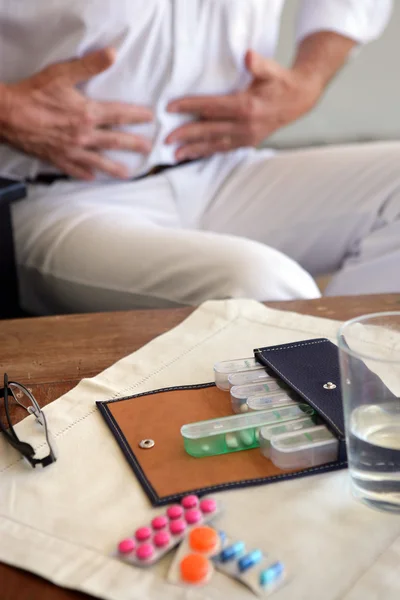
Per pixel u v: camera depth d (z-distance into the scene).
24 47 1.21
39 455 0.55
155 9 1.18
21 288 1.28
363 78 2.16
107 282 1.13
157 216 1.34
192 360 0.69
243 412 0.57
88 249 1.15
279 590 0.40
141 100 1.27
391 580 0.41
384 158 1.37
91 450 0.55
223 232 1.42
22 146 1.24
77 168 1.28
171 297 1.08
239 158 1.46
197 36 1.26
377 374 0.45
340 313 0.80
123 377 0.66
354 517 0.46
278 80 1.39
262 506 0.47
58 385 0.66
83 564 0.43
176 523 0.45
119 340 0.76
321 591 0.40
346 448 0.50
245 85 1.41
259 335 0.73
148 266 1.08
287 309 0.82
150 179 1.34
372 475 0.46
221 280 1.02
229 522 0.46
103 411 0.60
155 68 1.24
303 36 1.54
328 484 0.49
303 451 0.50
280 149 2.22
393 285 1.27
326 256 1.42
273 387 0.59
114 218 1.20
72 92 1.20
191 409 0.59
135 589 0.41
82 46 1.19
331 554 0.43
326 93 2.17
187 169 1.39
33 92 1.20
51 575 0.42
